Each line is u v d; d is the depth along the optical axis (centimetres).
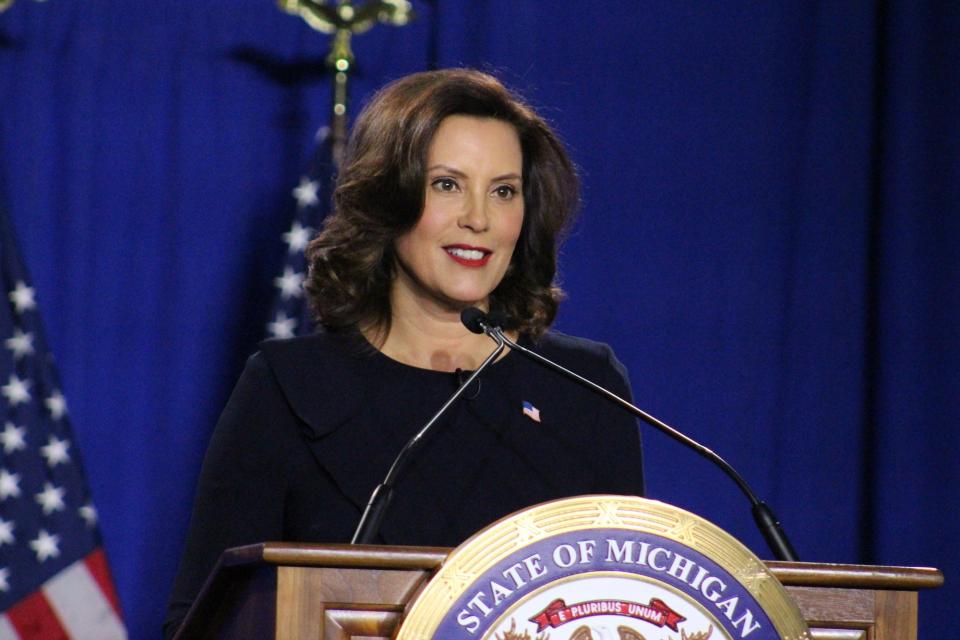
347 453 657
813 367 1498
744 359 1493
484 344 711
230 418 678
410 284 702
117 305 1424
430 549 458
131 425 1416
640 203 1500
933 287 1491
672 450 1468
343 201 699
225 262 1446
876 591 495
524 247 737
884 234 1503
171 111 1453
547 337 729
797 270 1507
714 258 1502
